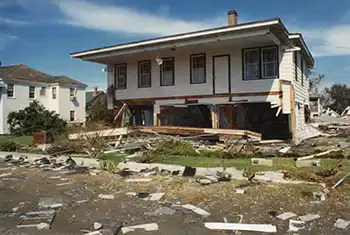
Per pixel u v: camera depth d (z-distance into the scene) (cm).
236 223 439
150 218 471
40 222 462
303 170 750
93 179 770
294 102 1375
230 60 1473
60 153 1177
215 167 795
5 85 2652
